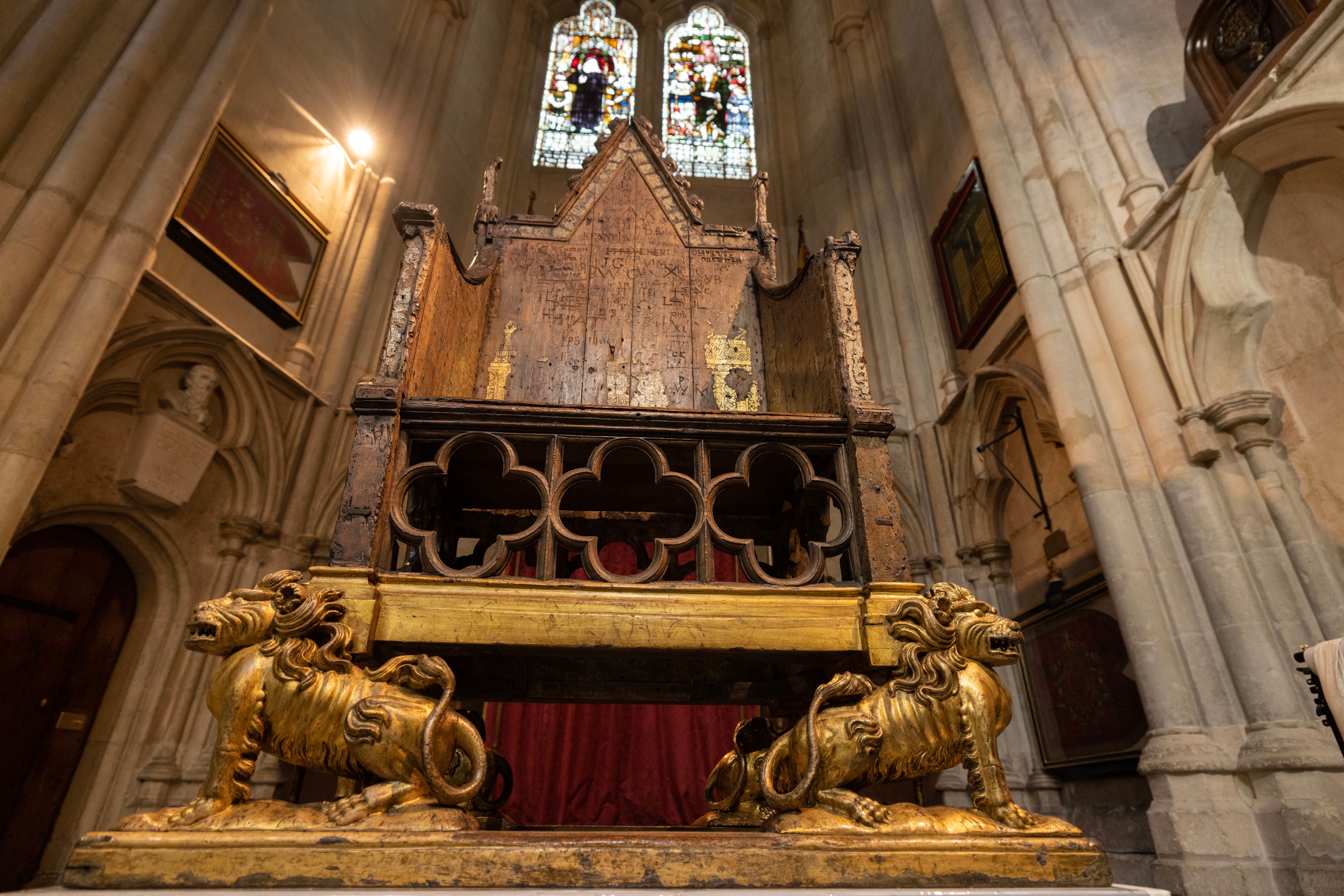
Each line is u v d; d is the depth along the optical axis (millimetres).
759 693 2055
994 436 6754
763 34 12922
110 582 5566
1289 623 3637
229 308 6285
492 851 998
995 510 6836
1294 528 3725
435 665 1252
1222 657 3861
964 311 7363
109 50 4945
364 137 8281
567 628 1340
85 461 5125
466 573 1376
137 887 950
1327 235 3838
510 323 2383
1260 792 3480
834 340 1713
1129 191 4992
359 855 987
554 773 6727
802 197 10867
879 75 9992
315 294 7293
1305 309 3902
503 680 2045
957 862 1041
